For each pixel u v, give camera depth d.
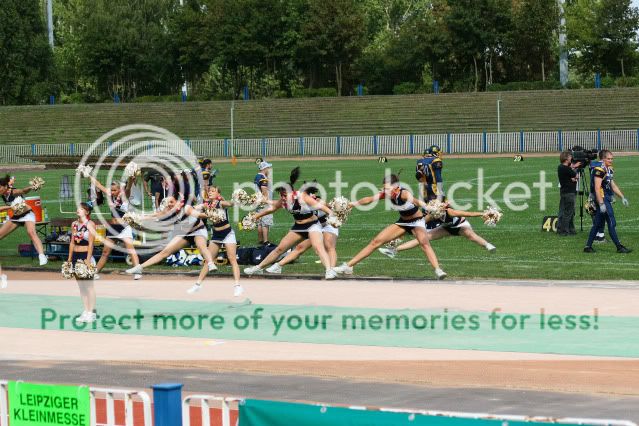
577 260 23.16
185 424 7.95
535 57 106.69
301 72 113.06
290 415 6.85
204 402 8.02
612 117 86.31
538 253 24.55
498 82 109.00
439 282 20.62
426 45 104.50
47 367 13.95
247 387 12.50
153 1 117.19
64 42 128.00
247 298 19.27
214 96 109.06
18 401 8.00
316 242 20.62
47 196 45.50
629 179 46.50
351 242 28.03
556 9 102.25
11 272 24.45
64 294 20.75
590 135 75.62
